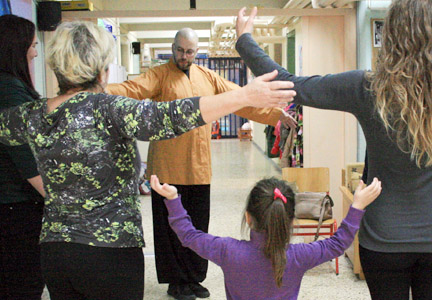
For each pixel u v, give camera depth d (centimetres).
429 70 121
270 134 834
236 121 1497
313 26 412
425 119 122
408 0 125
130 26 950
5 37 192
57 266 134
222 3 714
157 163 283
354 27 405
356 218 142
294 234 183
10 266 208
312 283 323
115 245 135
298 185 368
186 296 295
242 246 157
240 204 564
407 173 130
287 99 121
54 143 133
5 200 201
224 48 1080
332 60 415
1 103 187
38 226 210
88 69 135
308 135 418
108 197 136
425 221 130
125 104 130
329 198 346
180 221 163
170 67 283
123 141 136
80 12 381
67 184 134
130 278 140
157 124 127
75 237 133
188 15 376
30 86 201
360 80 132
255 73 150
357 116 137
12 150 179
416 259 133
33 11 365
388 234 132
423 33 121
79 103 134
